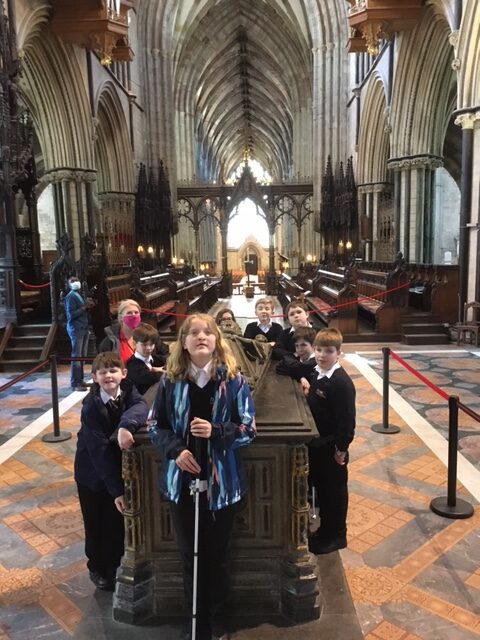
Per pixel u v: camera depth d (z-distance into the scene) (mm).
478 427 6016
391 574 3348
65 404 7340
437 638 2809
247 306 22672
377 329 11914
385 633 2850
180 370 2543
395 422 6219
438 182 29531
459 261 11859
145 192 23391
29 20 12859
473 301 11641
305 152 35500
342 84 25266
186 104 34375
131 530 2836
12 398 7711
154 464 2844
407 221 17641
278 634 2732
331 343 3283
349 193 22938
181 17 28953
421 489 4516
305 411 3012
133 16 23906
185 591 2699
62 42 15133
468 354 10133
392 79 17281
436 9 13531
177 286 16234
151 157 25969
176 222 26875
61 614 3064
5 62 9938
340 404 3234
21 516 4223
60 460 5352
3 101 9828
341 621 2820
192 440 2549
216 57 37844
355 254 20625
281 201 27703
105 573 3205
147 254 23547
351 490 4520
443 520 4000
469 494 4402
